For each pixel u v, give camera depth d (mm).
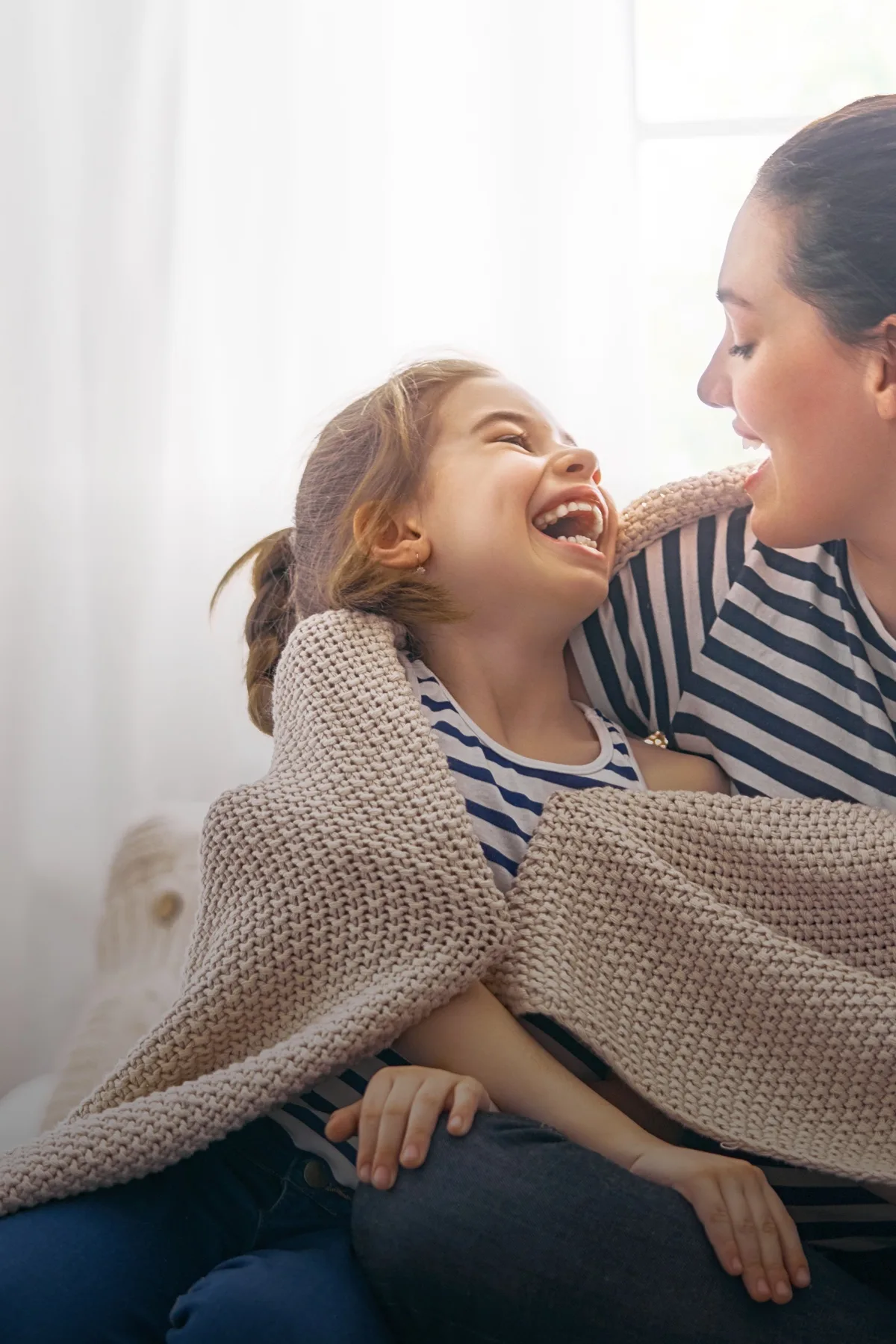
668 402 1454
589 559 931
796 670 927
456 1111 711
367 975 785
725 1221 682
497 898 797
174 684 1364
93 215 1349
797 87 1426
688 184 1431
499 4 1368
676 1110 776
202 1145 746
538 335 1367
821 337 799
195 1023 790
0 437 1351
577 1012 788
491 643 938
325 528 1018
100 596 1345
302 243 1376
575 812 854
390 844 796
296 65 1374
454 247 1377
